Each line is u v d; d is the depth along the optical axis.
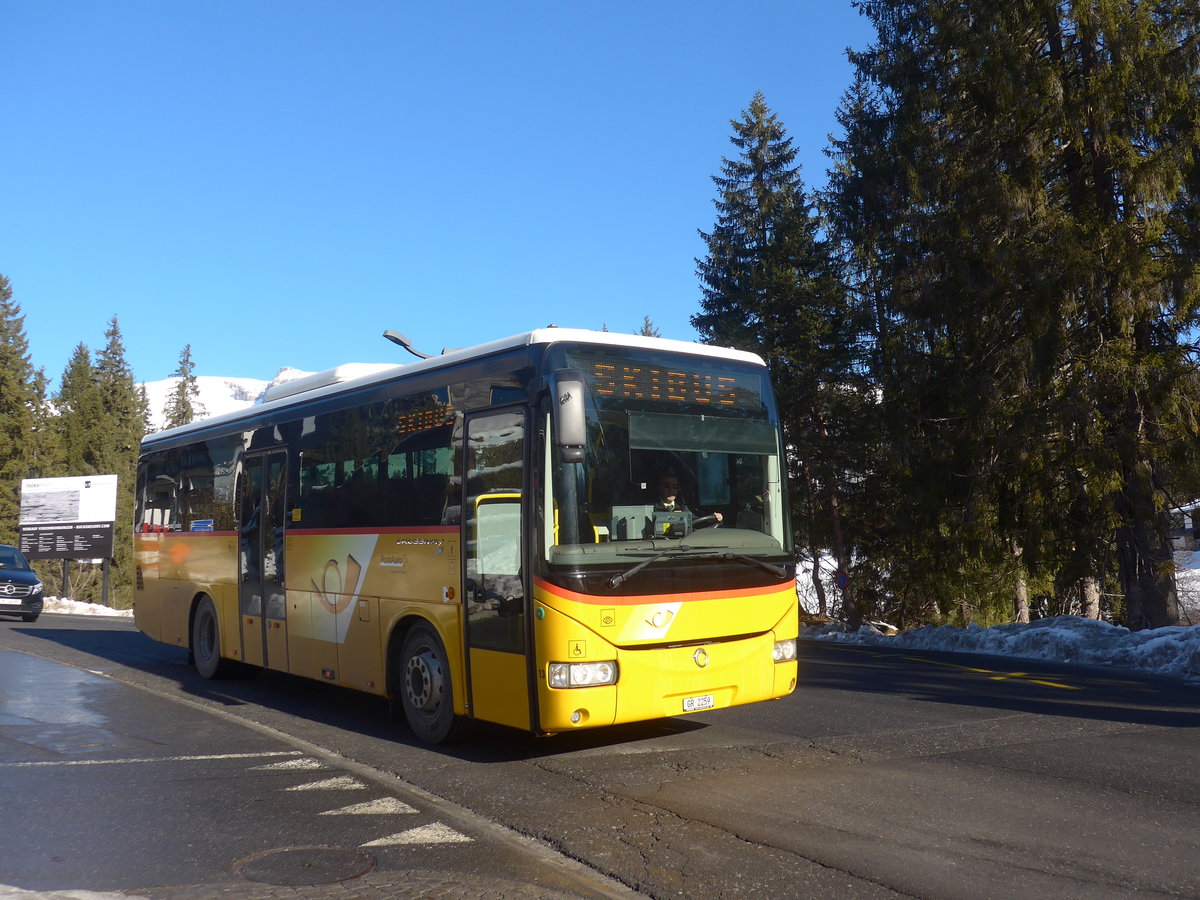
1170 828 5.73
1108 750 7.82
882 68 26.77
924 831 5.70
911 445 23.56
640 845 5.47
